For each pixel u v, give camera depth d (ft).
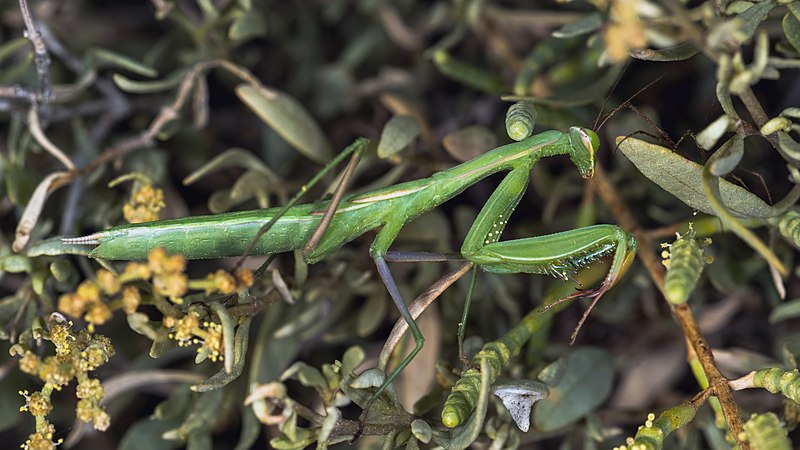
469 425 0.67
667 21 0.67
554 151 0.70
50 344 0.75
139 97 0.85
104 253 0.70
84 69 0.81
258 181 0.78
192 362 0.81
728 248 0.78
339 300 0.78
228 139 0.88
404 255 0.71
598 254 0.69
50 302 0.73
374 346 0.82
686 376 0.82
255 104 0.79
